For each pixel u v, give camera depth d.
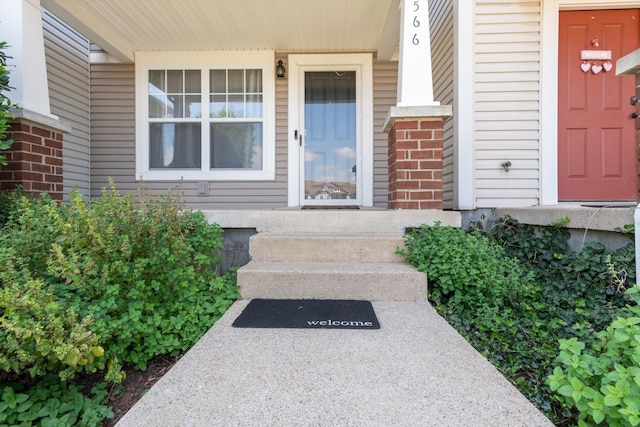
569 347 1.20
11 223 2.15
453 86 3.71
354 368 1.35
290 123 4.71
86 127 4.69
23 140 2.79
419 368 1.35
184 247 2.09
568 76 3.51
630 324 1.15
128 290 1.90
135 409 1.13
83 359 1.41
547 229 2.72
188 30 4.19
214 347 1.52
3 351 1.36
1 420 1.35
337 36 4.34
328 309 1.95
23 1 2.88
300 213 2.81
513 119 3.56
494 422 1.07
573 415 1.42
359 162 4.74
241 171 4.74
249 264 2.38
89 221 1.82
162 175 4.73
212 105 4.75
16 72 2.85
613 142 3.49
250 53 4.69
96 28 3.95
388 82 4.75
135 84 4.71
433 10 4.50
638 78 2.16
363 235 2.63
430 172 2.84
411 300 2.10
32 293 1.47
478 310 2.02
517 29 3.52
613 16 3.46
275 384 1.26
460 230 2.53
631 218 2.06
